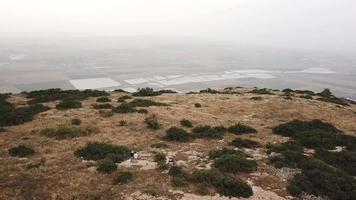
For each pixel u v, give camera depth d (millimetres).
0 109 32969
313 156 23844
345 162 22812
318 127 32094
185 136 26594
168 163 20859
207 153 23328
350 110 44344
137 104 38594
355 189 18188
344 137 28562
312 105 44594
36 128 27828
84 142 24953
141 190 17188
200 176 18469
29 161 20906
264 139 27750
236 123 32781
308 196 17562
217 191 17422
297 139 27891
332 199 17438
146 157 22094
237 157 21344
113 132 27844
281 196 17375
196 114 36156
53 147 23688
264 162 21766
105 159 20719
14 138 25562
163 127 29766
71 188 17219
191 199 16562
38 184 17641
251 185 18406
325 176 19062
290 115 38375
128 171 19219
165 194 16875
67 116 32094
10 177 18422
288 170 20406
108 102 40688
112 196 16484
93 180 18188
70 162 20891
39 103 39125
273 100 45531
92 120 30859
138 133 27719
